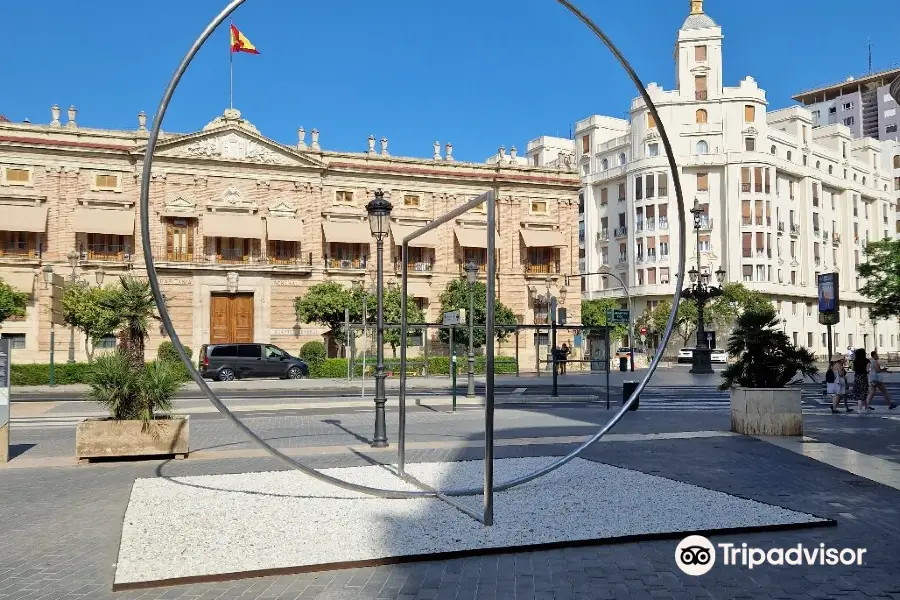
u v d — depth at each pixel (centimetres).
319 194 5106
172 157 4766
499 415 1883
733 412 1477
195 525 737
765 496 874
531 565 618
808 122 7962
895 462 1113
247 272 4916
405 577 588
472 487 927
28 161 4503
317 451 1266
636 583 573
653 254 7331
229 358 3778
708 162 7212
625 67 868
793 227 7612
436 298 5325
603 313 6800
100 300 3459
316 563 604
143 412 1166
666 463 1115
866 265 5375
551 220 5619
